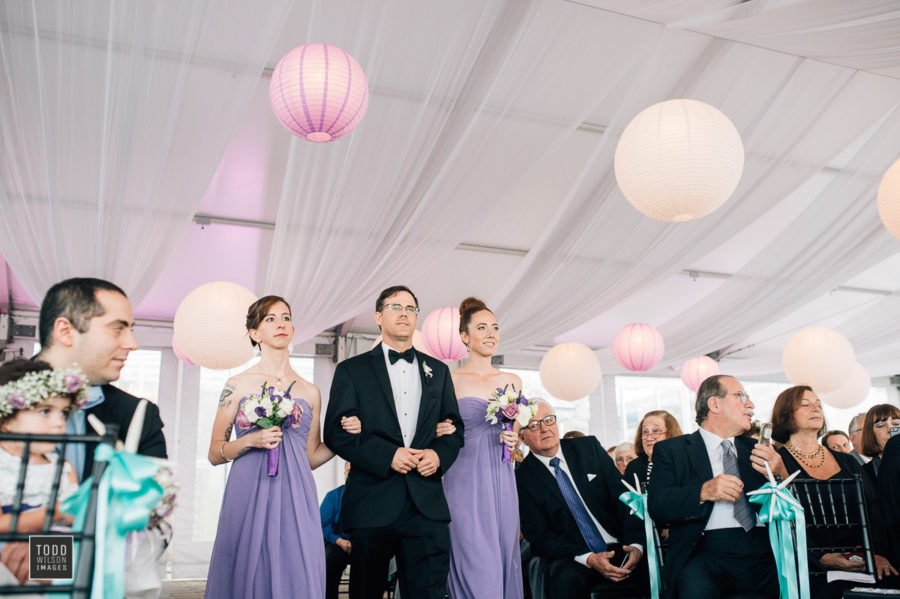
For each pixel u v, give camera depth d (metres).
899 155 6.00
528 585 4.53
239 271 7.72
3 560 1.60
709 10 4.02
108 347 2.01
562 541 4.00
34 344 8.18
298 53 3.54
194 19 3.98
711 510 3.34
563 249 6.45
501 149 5.08
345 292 5.85
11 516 1.54
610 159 5.62
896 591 2.76
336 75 3.51
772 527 3.18
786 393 3.99
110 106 4.18
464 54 4.41
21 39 3.98
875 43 4.24
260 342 3.38
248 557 2.93
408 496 3.16
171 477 1.64
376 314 3.60
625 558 3.89
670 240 6.23
